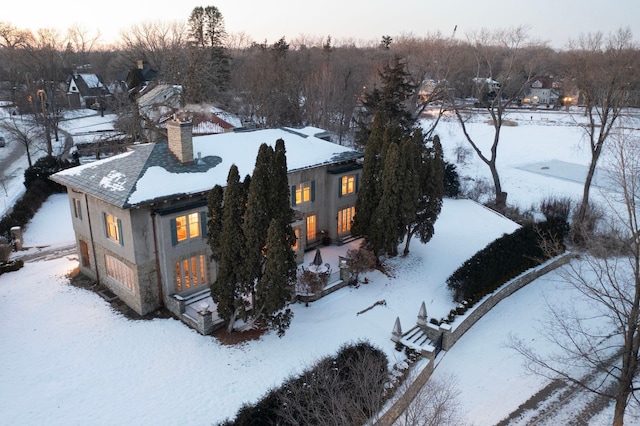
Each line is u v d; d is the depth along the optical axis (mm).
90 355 18719
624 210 40062
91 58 130375
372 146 26266
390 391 17625
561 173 53250
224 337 20109
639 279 15656
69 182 23188
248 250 18641
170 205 21531
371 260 25266
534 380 20859
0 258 26812
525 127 83188
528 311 26484
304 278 22922
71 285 24422
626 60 33938
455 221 36719
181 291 22641
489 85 60281
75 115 77750
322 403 14680
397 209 26266
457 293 24953
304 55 96062
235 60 90062
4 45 88375
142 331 20375
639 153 38531
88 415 15703
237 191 18391
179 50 65188
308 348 19703
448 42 73312
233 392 16953
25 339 19578
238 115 59750
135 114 41875
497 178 41906
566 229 33562
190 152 23562
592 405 19453
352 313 22859
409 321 22859
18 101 68688
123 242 21234
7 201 38312
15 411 15719
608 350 22828
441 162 27891
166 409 16094
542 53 61469
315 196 28312
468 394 19750
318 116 62938
